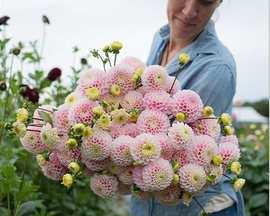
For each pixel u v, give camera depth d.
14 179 1.70
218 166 1.27
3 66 2.11
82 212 2.58
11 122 1.49
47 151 1.32
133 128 1.26
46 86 2.27
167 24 1.74
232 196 1.55
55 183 2.51
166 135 1.25
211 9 1.53
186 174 1.23
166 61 1.72
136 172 1.24
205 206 1.53
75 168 1.23
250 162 2.99
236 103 4.69
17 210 1.71
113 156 1.23
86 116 1.22
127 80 1.30
